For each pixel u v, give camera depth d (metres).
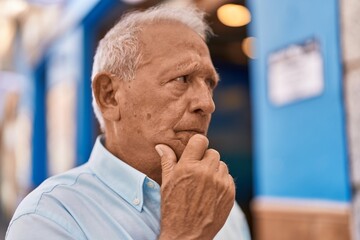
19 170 8.96
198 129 1.02
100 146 1.10
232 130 5.25
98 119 1.17
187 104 1.01
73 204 0.99
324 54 2.16
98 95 1.07
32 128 7.95
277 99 2.51
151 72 1.01
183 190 0.91
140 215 1.03
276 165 2.53
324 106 2.16
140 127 1.02
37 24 7.35
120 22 1.09
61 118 6.38
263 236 2.60
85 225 0.97
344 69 2.05
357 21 1.97
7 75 9.29
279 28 2.49
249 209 5.19
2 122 10.37
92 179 1.07
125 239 0.98
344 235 2.04
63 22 5.97
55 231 0.93
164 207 0.93
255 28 2.74
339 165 2.08
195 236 0.90
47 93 7.44
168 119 1.00
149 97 1.01
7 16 8.23
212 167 0.93
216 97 5.15
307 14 2.27
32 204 0.96
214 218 0.91
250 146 5.32
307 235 2.25
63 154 6.27
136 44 1.02
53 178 1.09
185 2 3.50
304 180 2.30
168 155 0.97
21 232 0.92
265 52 2.62
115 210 1.02
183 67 1.00
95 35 5.43
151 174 1.07
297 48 2.34
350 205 2.02
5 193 9.67
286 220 2.41
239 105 5.30
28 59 8.14
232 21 4.16
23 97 8.84
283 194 2.47
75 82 5.62
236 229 1.29
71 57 5.78
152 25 1.04
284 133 2.46
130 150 1.05
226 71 5.22
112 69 1.04
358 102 1.98
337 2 2.08
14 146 9.49
